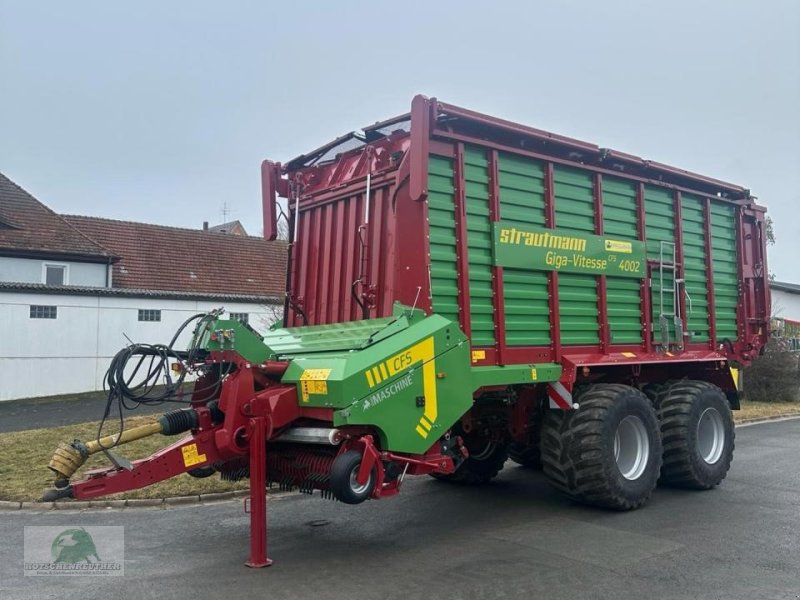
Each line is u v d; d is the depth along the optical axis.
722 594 4.62
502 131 6.34
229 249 26.89
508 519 6.70
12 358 18.58
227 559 5.49
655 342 7.89
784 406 17.56
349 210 6.59
